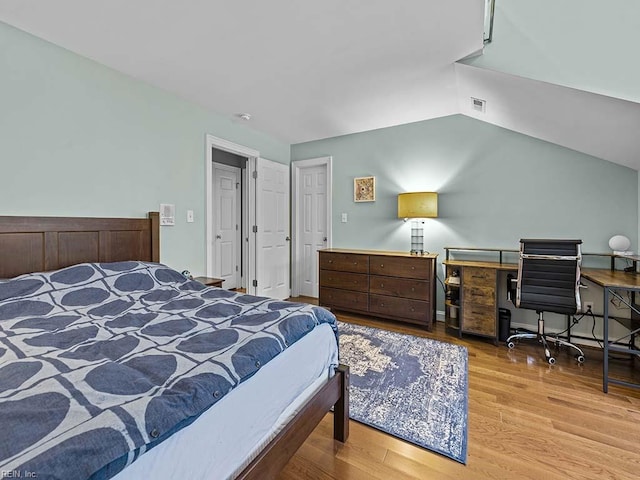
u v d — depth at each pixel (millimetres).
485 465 1370
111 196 2326
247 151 3674
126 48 2057
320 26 1828
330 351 1477
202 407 805
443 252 3416
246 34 1906
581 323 2793
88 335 1222
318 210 4355
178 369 913
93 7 1656
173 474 729
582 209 2766
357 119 3434
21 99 1861
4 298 1521
